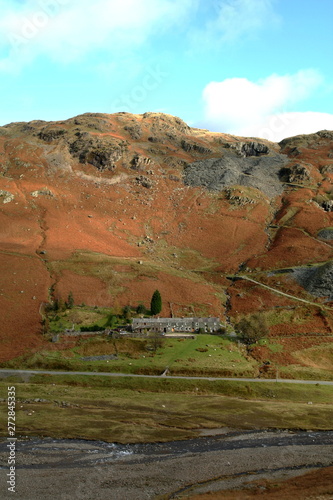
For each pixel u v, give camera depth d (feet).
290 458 248.93
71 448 252.62
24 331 430.61
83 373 366.63
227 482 223.71
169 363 380.58
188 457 247.70
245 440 270.26
